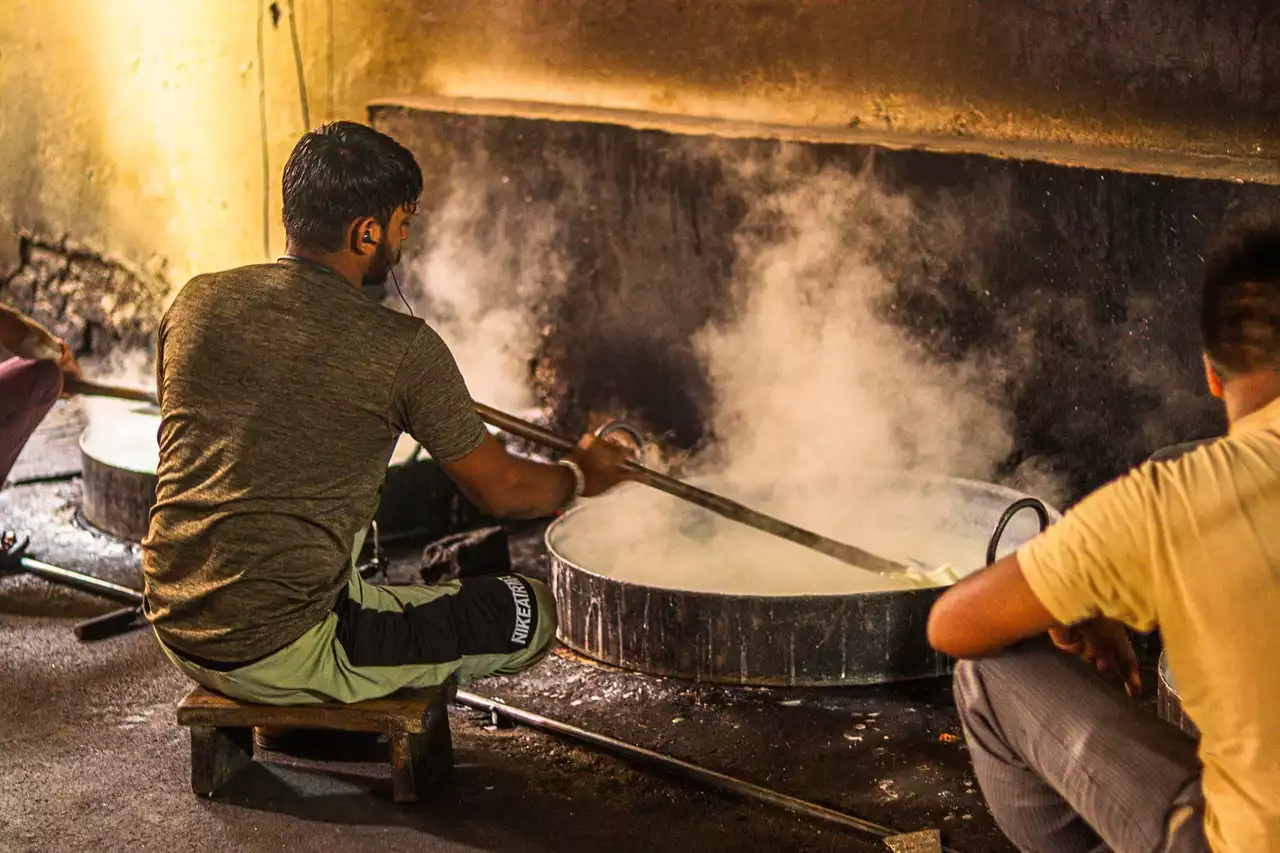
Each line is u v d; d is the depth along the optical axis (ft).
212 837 9.29
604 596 11.73
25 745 10.69
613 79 15.96
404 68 17.66
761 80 14.82
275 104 18.90
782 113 14.75
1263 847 5.58
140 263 21.35
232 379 8.80
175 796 9.84
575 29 16.06
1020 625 6.16
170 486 9.05
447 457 9.12
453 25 17.07
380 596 9.50
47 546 15.24
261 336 8.77
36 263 22.81
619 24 15.70
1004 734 6.88
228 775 10.03
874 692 11.24
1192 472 5.69
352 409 8.79
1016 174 12.62
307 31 18.33
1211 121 11.89
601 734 10.52
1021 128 13.15
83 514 16.26
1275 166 11.35
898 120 13.97
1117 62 12.36
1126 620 5.94
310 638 8.99
